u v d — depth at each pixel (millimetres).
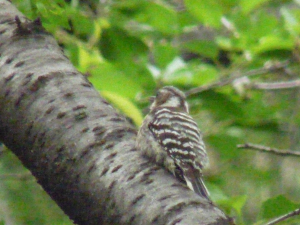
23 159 6383
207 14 11586
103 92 8961
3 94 6430
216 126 13211
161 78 12273
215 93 12445
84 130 6074
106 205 5645
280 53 12922
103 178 5750
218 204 9406
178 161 8453
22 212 14508
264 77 14711
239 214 9383
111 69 9195
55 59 6688
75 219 6027
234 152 13031
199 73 12547
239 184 15281
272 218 8922
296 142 15664
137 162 5828
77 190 5879
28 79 6418
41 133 6145
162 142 8602
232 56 13797
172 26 12094
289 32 12664
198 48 13047
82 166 5883
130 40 11008
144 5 11672
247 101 13570
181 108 10047
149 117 9156
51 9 8578
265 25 12633
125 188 5602
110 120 6234
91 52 10039
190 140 8727
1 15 7328
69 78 6508
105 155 5891
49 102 6250
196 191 8094
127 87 9297
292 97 16078
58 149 6027
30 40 6852
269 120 13562
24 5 8656
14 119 6328
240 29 12703
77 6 11289
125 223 5449
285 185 15797
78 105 6254
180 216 5145
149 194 5473
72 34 11094
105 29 11016
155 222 5227
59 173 6000
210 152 14898
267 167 15766
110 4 11688
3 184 14570
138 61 12070
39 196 14852
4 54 6695
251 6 12422
